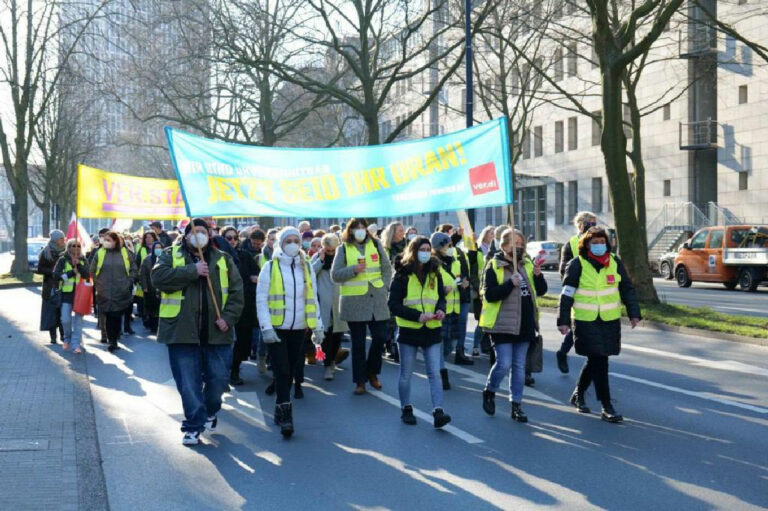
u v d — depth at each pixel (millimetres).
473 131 8875
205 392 8070
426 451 7438
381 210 9125
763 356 12945
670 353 13281
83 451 7387
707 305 22234
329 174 8953
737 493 6094
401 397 8594
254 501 6086
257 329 11859
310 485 6457
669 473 6621
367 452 7438
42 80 39219
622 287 8492
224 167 8547
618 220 19625
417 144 9070
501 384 10789
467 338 15953
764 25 37375
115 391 10531
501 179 8727
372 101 26500
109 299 14211
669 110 44000
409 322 8398
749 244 28156
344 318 10305
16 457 7164
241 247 13227
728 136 40000
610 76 19344
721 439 7707
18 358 13273
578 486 6305
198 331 7605
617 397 9727
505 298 8555
